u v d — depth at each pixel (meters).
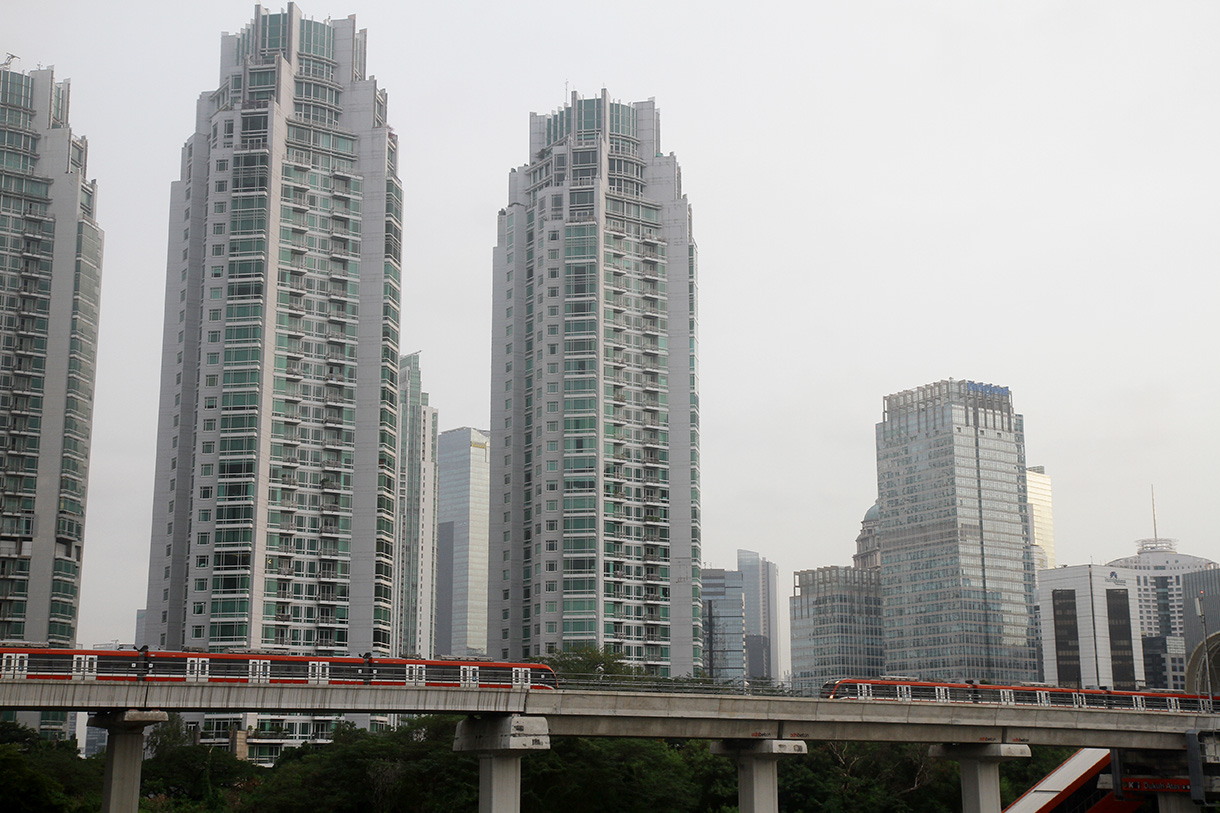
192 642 161.12
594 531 185.88
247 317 169.62
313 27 189.62
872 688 94.88
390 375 179.75
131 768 70.44
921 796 120.06
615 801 97.56
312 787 98.50
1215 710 108.00
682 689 90.94
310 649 165.88
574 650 137.38
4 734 148.75
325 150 182.25
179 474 169.62
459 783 94.00
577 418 191.00
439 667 79.88
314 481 171.38
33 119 192.88
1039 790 107.62
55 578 179.88
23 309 185.88
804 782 112.56
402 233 187.75
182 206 181.12
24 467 181.62
